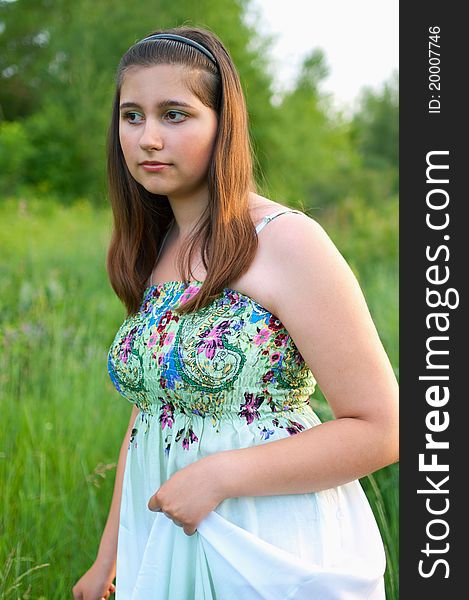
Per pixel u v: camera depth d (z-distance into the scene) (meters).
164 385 1.60
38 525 2.68
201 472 1.49
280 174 16.53
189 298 1.62
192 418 1.61
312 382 1.66
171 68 1.58
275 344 1.55
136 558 1.72
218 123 1.64
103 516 2.89
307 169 17.19
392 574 2.42
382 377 1.50
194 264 1.67
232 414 1.57
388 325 4.40
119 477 1.95
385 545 2.48
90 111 14.16
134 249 1.85
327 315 1.49
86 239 7.80
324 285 1.49
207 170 1.64
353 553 1.59
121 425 3.51
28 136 14.09
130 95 1.61
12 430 3.35
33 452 3.18
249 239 1.55
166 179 1.63
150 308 1.70
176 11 14.55
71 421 3.46
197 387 1.55
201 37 1.66
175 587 1.57
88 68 14.44
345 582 1.50
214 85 1.62
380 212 11.06
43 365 4.10
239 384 1.55
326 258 1.51
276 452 1.48
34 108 15.49
